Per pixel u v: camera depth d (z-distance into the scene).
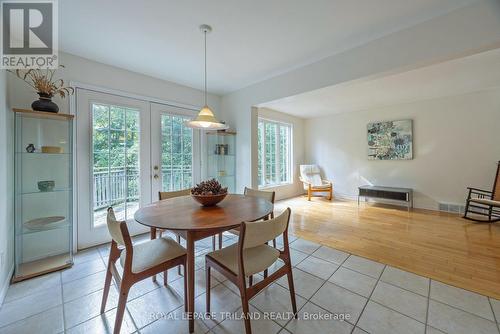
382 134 4.88
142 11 1.79
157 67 2.83
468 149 3.94
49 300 1.68
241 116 3.64
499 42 1.62
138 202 2.98
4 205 1.77
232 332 1.39
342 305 1.62
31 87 2.21
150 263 1.41
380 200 4.96
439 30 1.85
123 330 1.40
